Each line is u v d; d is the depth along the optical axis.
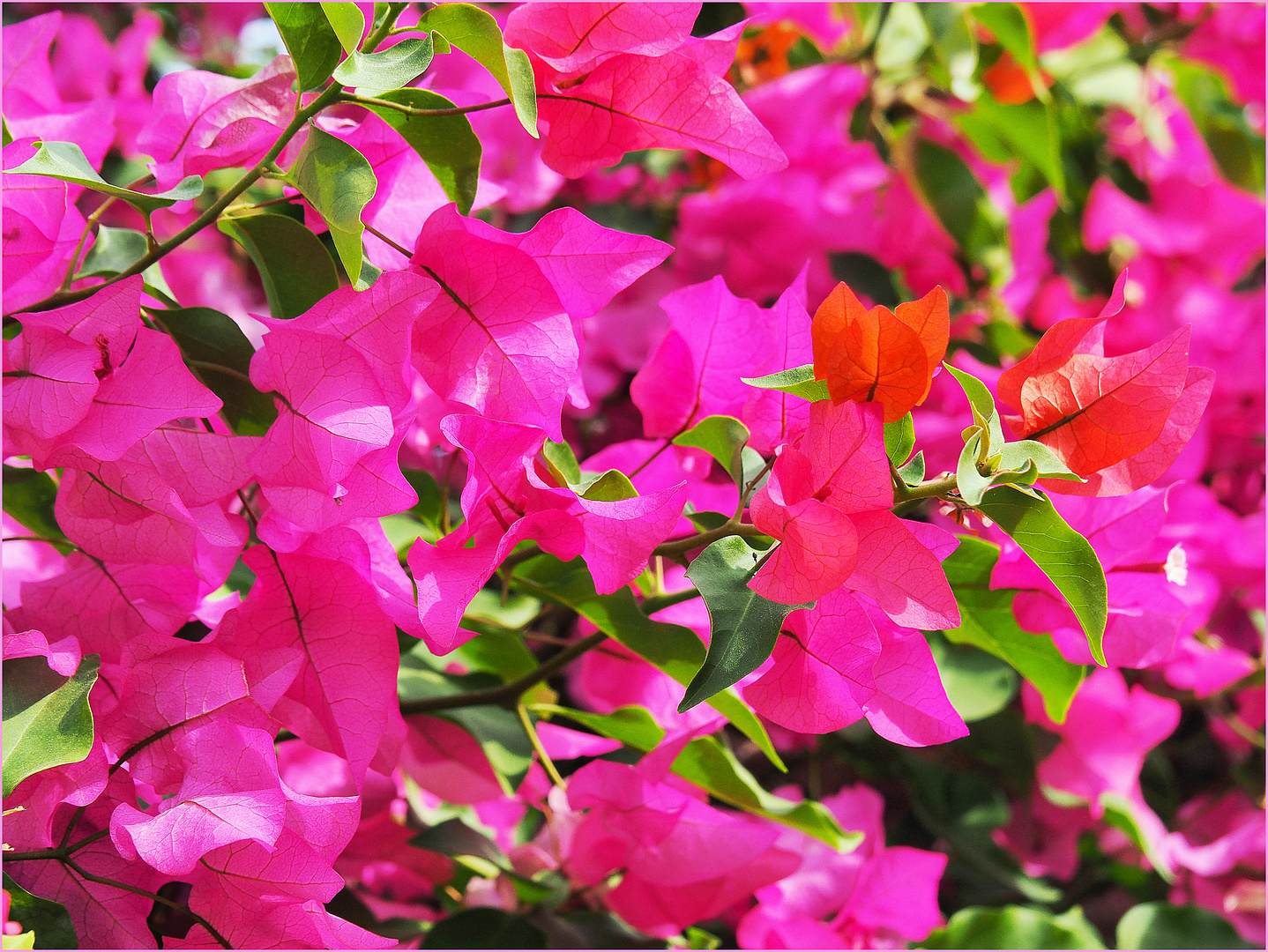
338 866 0.63
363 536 0.55
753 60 0.80
